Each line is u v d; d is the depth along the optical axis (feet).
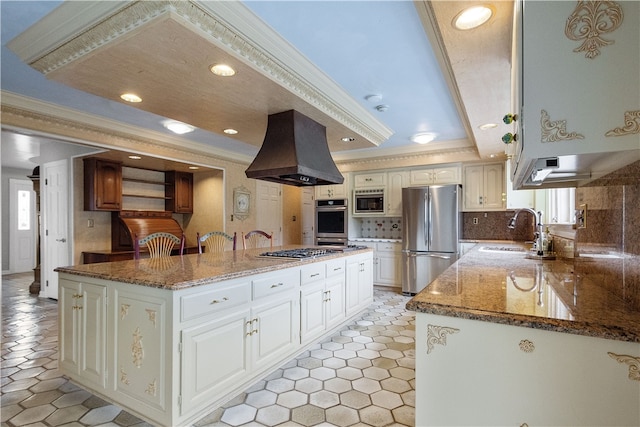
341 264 11.18
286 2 5.90
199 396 6.09
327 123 10.37
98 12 5.55
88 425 6.06
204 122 10.22
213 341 6.38
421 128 13.75
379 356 9.16
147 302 6.00
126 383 6.31
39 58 6.72
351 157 18.63
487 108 9.40
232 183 19.30
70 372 7.28
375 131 12.41
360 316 12.91
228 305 6.70
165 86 7.54
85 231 15.61
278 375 8.02
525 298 4.12
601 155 3.14
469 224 17.71
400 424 6.14
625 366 3.03
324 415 6.41
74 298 7.20
